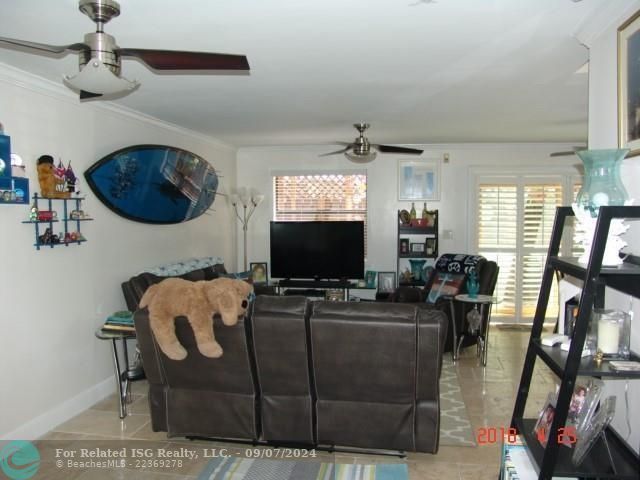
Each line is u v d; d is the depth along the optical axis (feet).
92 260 12.23
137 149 13.91
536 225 20.79
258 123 15.99
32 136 10.23
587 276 5.30
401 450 9.15
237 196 21.42
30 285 10.17
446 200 21.27
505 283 21.04
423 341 8.36
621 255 6.53
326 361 8.73
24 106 10.02
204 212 18.48
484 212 21.06
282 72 10.11
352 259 20.75
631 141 6.31
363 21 7.43
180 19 7.32
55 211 10.82
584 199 5.95
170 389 9.73
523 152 20.76
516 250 20.93
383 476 8.70
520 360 15.70
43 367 10.52
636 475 5.73
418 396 8.79
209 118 15.07
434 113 14.38
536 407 11.84
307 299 8.99
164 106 13.28
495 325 20.77
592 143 7.72
